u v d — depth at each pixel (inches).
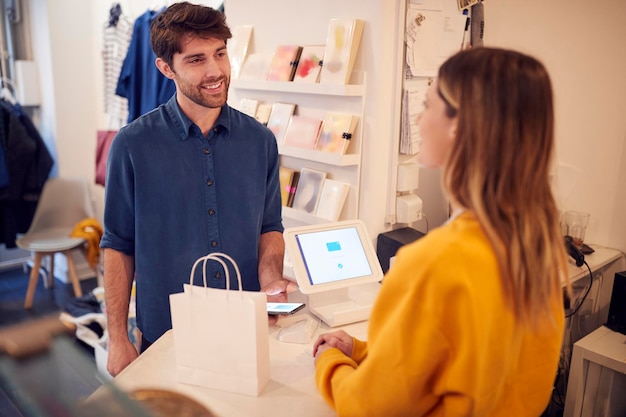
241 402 46.4
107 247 67.5
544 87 33.2
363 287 69.6
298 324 59.0
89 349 123.3
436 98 35.2
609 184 104.1
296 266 61.1
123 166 64.7
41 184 163.8
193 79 61.7
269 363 49.9
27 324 25.7
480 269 32.1
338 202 94.3
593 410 85.5
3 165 154.1
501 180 32.8
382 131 90.4
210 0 138.7
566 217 103.0
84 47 171.5
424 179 105.1
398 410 35.4
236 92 115.6
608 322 88.7
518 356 37.5
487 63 33.0
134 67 149.3
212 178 67.2
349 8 90.4
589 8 99.9
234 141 68.8
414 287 33.4
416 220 96.6
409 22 88.0
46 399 23.4
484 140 32.6
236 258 69.8
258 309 46.1
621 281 85.9
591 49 101.3
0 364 23.8
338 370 42.9
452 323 32.5
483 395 33.8
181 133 65.8
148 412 23.9
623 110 100.3
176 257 67.1
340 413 38.7
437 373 34.4
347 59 88.4
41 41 167.2
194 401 37.7
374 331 36.9
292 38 101.8
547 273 33.6
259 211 71.6
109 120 171.3
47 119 172.9
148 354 53.9
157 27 62.9
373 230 94.4
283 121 103.2
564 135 106.9
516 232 32.8
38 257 151.3
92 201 168.1
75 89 171.6
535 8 103.5
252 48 111.0
